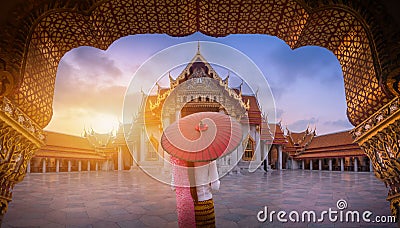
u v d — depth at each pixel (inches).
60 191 398.0
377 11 134.6
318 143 1422.2
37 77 154.6
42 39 156.5
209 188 131.1
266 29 188.7
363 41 151.0
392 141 132.8
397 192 143.0
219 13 172.4
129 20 173.6
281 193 354.9
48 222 198.8
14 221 201.8
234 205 263.3
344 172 1032.2
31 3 136.3
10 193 146.6
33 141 153.0
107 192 383.6
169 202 289.4
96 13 155.9
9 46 127.7
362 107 159.5
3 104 120.0
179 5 163.0
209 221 127.3
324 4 144.3
